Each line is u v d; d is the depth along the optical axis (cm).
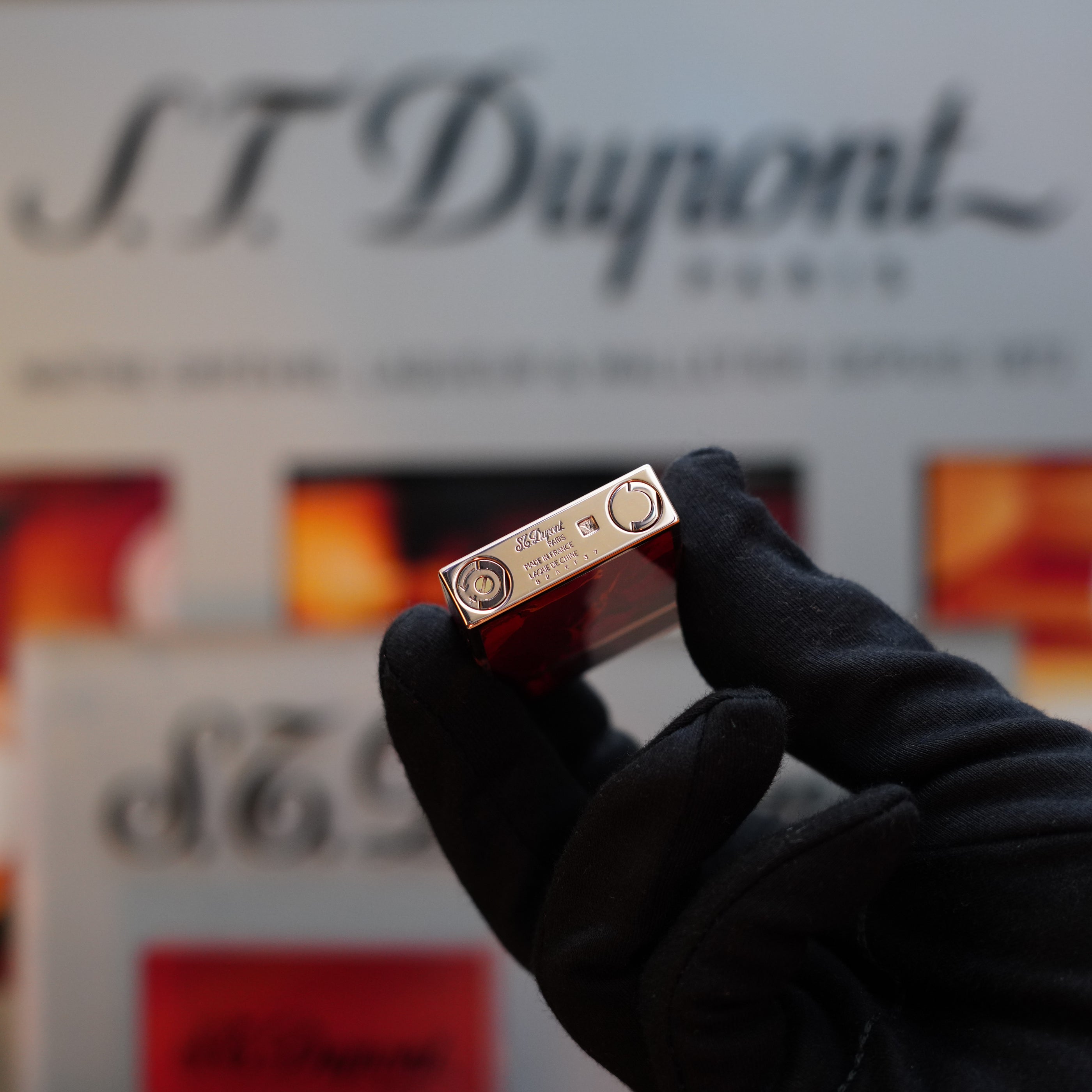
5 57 85
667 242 84
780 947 32
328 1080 83
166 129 85
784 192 84
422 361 85
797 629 34
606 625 36
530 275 85
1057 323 83
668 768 32
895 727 34
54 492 86
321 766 83
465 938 83
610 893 33
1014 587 84
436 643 34
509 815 35
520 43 84
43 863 84
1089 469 83
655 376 85
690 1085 33
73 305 85
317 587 86
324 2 84
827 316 84
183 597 86
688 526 35
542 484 86
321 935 84
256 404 86
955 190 83
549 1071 83
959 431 84
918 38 83
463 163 85
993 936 33
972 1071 32
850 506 85
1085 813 33
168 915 84
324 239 85
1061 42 82
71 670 83
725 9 83
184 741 83
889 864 32
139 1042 84
